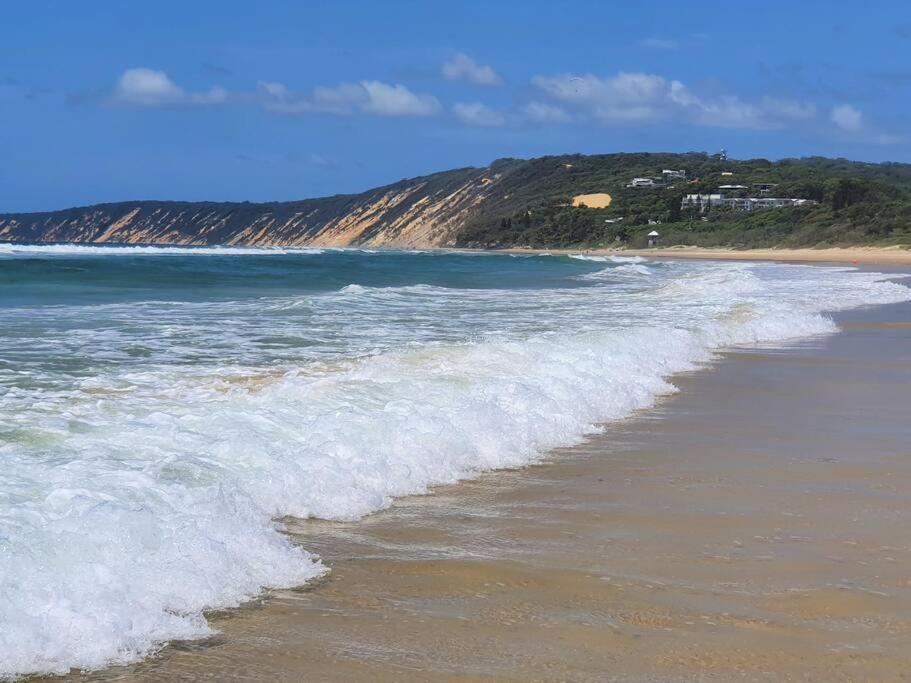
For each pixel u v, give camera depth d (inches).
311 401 323.0
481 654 153.9
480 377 385.7
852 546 213.8
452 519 230.7
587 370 432.1
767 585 187.5
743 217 4667.8
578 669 148.9
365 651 154.2
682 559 203.5
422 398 333.7
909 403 414.9
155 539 180.5
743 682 144.9
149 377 379.9
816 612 173.3
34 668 141.9
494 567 196.5
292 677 144.3
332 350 482.0
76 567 165.6
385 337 544.4
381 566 195.2
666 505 247.4
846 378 484.1
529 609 173.8
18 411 297.9
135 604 160.1
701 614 172.1
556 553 206.7
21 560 162.7
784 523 232.2
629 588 185.5
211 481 225.3
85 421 286.0
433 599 177.9
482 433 301.0
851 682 145.2
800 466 294.0
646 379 439.2
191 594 169.0
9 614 149.1
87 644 148.2
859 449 319.9
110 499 201.3
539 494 256.2
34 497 201.6
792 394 433.1
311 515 227.1
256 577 181.6
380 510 236.2
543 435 318.7
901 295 1082.1
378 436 276.7
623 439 329.7
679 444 323.6
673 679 145.6
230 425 282.4
